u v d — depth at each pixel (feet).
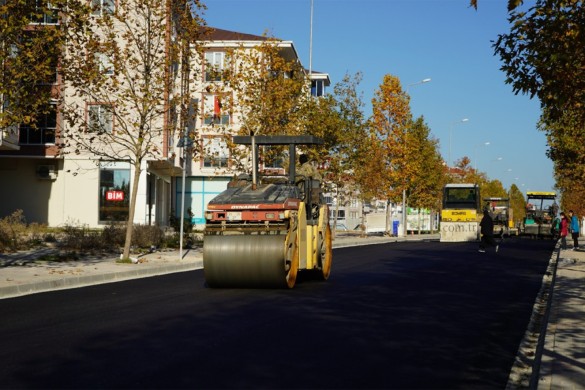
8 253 77.20
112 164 139.13
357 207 319.68
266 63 115.65
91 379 21.83
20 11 55.88
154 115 75.66
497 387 22.56
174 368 23.50
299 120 120.98
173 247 97.86
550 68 35.17
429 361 25.91
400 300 43.93
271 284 47.78
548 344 28.14
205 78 174.19
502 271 70.69
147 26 76.59
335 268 70.28
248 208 47.67
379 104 178.09
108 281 56.85
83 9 59.67
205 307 39.22
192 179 190.60
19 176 140.56
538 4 34.19
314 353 26.55
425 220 245.65
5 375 22.30
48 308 38.86
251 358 25.38
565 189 185.78
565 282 55.67
